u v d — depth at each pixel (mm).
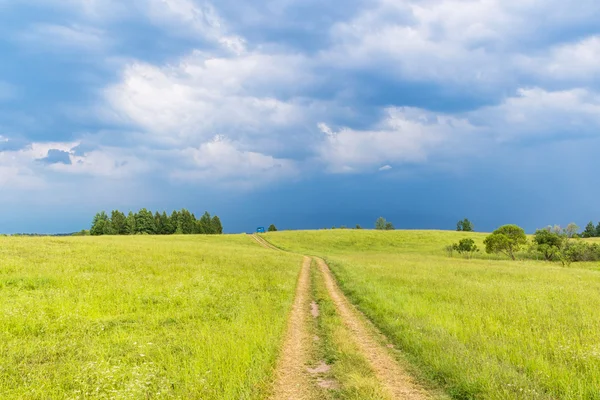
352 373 7453
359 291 17188
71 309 11727
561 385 6598
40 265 18672
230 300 14758
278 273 23375
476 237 95688
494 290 17219
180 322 11531
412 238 92438
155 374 7336
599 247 52312
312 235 94000
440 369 7477
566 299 15211
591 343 8867
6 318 10219
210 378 7008
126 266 20828
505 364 7555
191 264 23719
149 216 102250
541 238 56156
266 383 7074
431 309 13000
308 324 11750
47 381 6754
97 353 8477
